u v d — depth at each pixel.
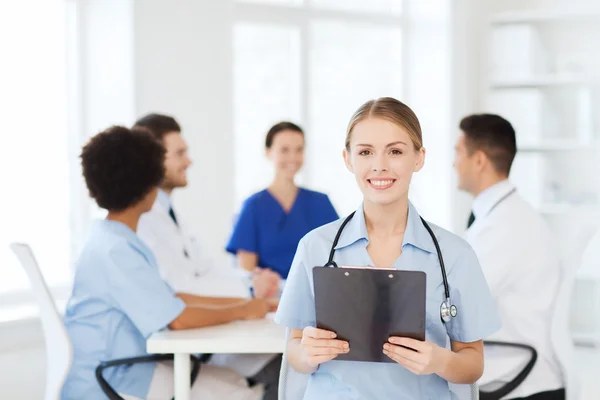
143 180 2.34
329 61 5.26
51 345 2.19
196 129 4.32
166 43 4.16
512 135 2.65
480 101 5.45
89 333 2.33
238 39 4.90
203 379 2.42
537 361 2.43
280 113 5.05
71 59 4.03
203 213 4.39
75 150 4.04
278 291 2.98
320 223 3.56
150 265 2.36
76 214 4.05
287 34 5.07
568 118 5.38
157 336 2.28
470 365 1.67
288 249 3.52
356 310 1.57
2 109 3.79
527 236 2.50
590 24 5.34
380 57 5.45
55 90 3.98
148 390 2.33
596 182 5.32
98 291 2.33
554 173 5.42
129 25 3.98
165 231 2.81
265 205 3.53
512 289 2.49
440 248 1.72
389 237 1.73
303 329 1.71
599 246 5.12
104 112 4.05
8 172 3.80
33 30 3.89
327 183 5.27
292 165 3.52
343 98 5.32
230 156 4.47
